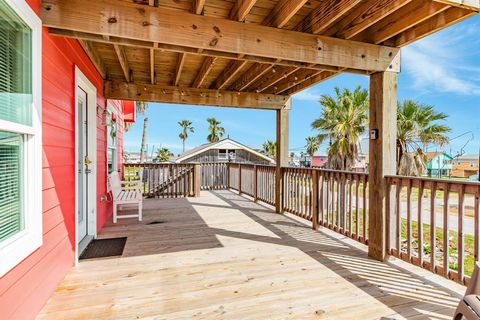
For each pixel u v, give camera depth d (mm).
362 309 2047
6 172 1646
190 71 4453
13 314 1610
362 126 12695
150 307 2053
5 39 1626
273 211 5531
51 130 2230
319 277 2568
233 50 2518
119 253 3146
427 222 5477
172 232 4008
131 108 8883
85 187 3664
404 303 2135
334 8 2453
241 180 7844
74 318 1903
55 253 2287
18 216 1775
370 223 3115
